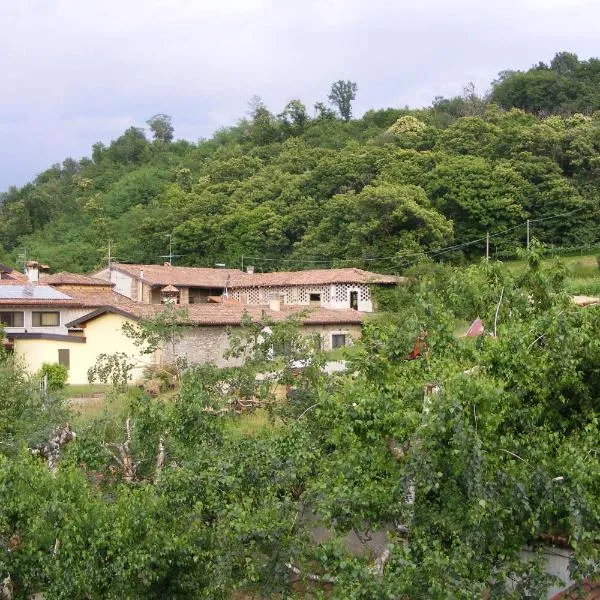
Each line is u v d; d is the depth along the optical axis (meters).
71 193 113.25
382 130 99.75
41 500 12.56
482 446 10.19
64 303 46.06
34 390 19.59
